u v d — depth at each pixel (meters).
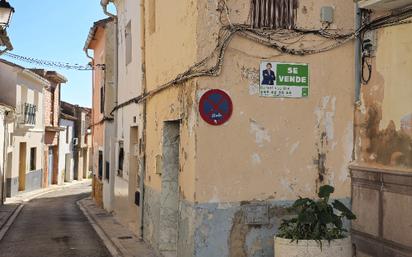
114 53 18.17
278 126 7.27
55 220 17.59
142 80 11.53
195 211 6.98
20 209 22.36
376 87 6.99
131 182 14.13
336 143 7.45
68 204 25.64
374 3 6.56
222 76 7.09
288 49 7.31
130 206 14.00
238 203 7.11
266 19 7.26
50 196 31.30
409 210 6.26
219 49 7.07
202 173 7.01
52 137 39.94
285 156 7.29
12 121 26.92
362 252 7.16
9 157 28.05
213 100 7.05
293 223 6.60
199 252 6.96
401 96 6.47
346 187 7.46
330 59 7.45
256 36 7.20
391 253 6.57
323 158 7.41
